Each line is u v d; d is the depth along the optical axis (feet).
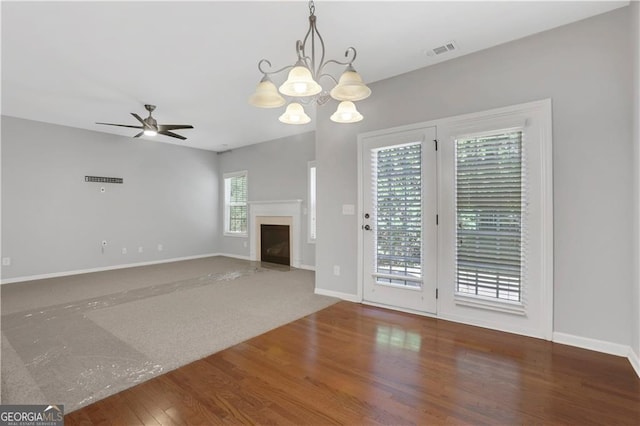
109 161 19.90
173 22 8.19
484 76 9.61
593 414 5.70
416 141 10.80
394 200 11.43
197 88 12.63
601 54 7.98
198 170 24.82
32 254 17.02
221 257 24.85
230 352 8.23
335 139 12.98
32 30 8.48
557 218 8.54
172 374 7.15
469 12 7.86
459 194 10.06
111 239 20.02
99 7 7.54
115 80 11.83
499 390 6.46
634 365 7.23
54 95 13.26
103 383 6.77
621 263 7.78
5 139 16.17
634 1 7.20
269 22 8.21
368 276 12.14
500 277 9.40
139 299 13.12
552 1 7.48
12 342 8.84
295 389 6.55
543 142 8.68
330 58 10.13
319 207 13.58
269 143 22.29
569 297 8.43
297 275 17.98
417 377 6.97
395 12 7.81
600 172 8.00
